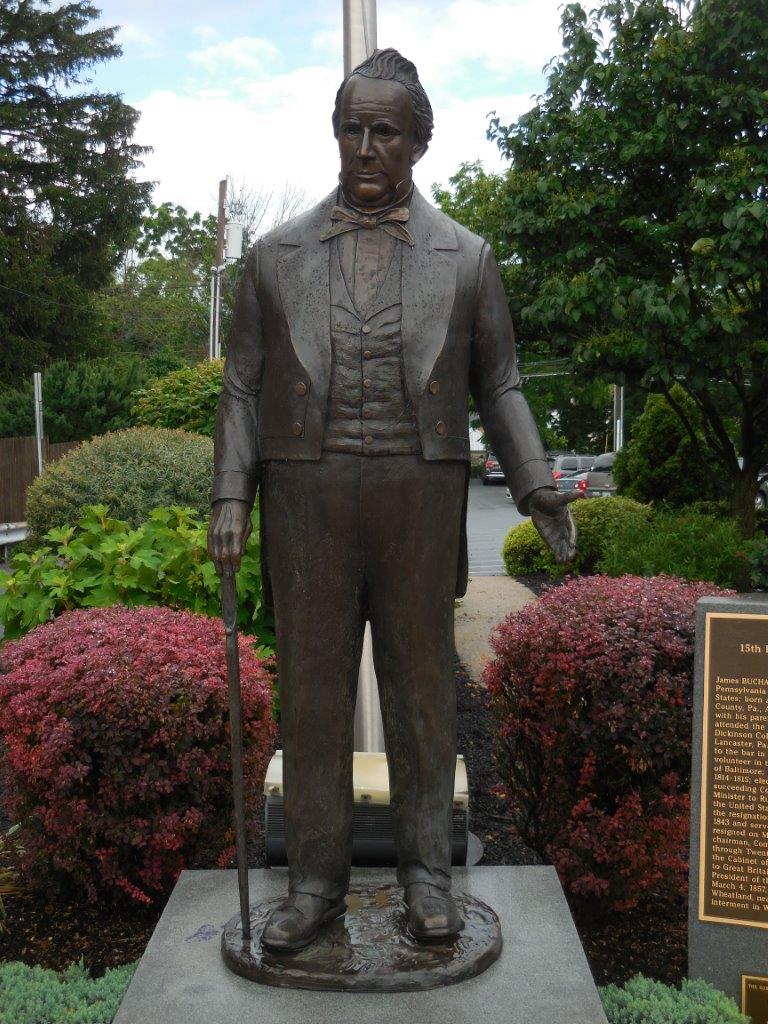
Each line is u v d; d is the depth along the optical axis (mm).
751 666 3102
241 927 2637
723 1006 2768
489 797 4914
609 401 28250
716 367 7938
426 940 2527
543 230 8102
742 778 3113
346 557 2643
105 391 20328
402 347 2592
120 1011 2311
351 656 2701
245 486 2688
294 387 2617
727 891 3125
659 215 8234
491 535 20047
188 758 3445
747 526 8961
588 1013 2291
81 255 28219
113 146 28703
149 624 3904
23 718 3496
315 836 2662
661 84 7770
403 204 2688
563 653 3475
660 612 3598
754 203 6926
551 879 3004
